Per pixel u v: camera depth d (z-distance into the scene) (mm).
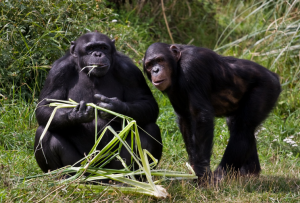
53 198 9258
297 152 17078
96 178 10406
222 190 11383
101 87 12164
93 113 10953
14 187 9773
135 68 12703
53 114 10656
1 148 14383
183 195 10883
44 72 17703
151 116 12359
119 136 10164
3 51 16719
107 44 12031
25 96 17297
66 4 18781
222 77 13109
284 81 23141
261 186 11883
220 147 16922
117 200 10062
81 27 18750
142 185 10398
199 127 12312
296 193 11484
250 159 13875
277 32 23562
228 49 26156
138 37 25000
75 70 12328
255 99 13148
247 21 30219
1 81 16750
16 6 17688
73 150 11805
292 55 24156
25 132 15336
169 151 15789
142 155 10367
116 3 28938
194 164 12445
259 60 24656
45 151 11719
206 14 31641
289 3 25766
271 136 18359
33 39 17609
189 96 12594
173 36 29031
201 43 29312
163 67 12688
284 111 21188
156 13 29594
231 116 14297
